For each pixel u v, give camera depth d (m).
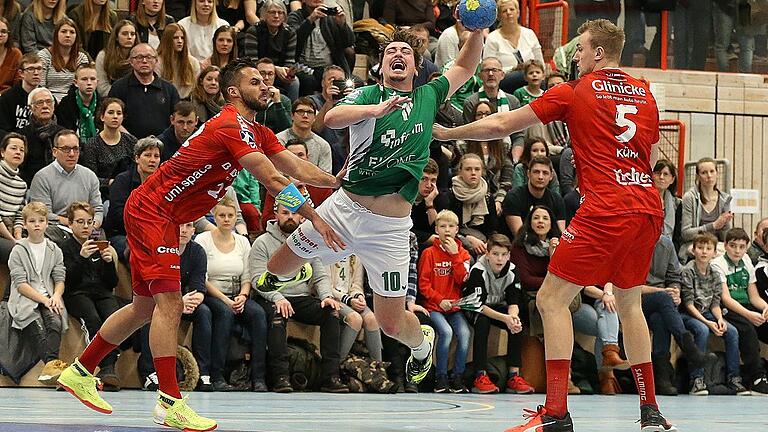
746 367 26.36
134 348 21.69
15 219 22.27
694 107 36.47
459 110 28.00
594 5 35.62
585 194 12.55
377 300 15.06
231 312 21.73
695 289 26.22
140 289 13.01
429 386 23.52
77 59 26.53
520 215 25.31
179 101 24.98
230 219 22.45
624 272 12.70
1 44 26.23
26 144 23.02
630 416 17.02
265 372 21.81
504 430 13.27
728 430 14.29
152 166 22.06
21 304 20.70
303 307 22.22
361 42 32.22
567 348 12.33
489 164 27.14
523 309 24.27
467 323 23.53
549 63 34.38
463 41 30.59
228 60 27.67
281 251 15.17
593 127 12.55
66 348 21.48
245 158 12.52
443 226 23.72
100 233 23.08
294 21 30.19
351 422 14.05
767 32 37.38
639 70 35.94
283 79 27.64
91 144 23.91
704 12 36.62
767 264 27.23
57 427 11.80
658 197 12.72
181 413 12.27
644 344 12.90
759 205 36.62
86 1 28.02
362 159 13.95
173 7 30.48
